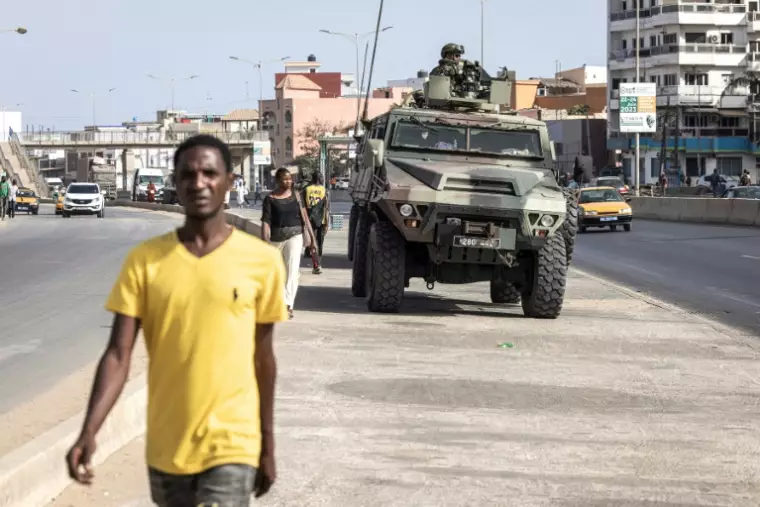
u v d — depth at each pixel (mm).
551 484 6879
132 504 6301
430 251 14922
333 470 7172
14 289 19234
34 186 113875
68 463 3982
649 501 6535
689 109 96500
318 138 36250
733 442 8023
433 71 18234
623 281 21500
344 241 33719
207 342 3924
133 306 3979
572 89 144125
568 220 18734
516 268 15539
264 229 14680
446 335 13477
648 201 53812
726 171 95938
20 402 9148
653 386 10211
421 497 6578
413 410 9031
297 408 9070
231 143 139625
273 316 4078
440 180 14789
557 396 9680
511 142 16609
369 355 11836
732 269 23562
